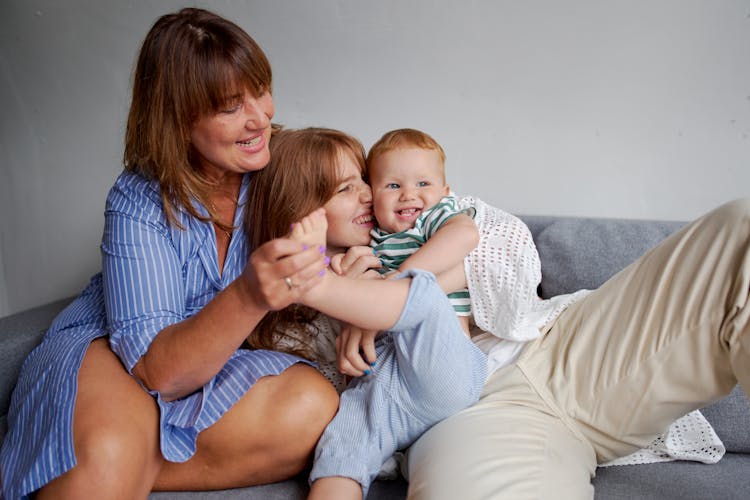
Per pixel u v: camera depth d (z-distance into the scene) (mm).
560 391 1110
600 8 1685
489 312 1218
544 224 1634
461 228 1186
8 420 1115
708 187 1715
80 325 1226
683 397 1032
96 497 887
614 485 1102
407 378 1099
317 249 876
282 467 1119
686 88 1675
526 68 1762
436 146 1340
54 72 1993
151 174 1164
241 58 1078
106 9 1925
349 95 1884
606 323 1110
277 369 1127
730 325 955
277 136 1312
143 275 1095
